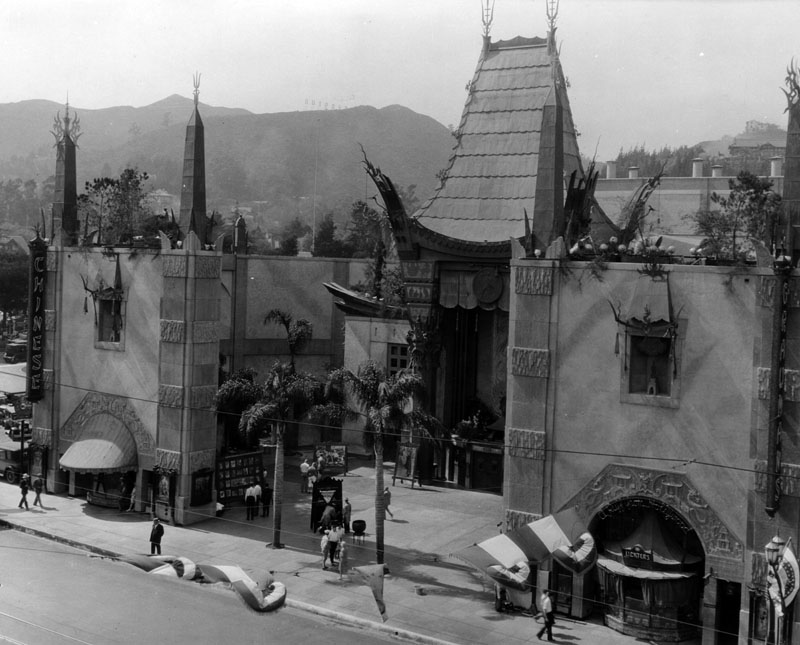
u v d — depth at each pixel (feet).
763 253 105.60
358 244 420.36
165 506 162.50
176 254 161.68
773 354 103.09
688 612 112.27
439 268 188.24
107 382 174.29
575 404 118.42
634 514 116.26
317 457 189.88
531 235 122.11
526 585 100.27
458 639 109.60
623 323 113.80
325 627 114.83
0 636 104.73
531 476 121.08
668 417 112.37
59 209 182.39
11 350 361.10
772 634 101.19
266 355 228.02
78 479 182.91
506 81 198.08
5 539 155.12
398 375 140.97
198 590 131.54
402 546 147.64
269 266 227.61
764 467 105.29
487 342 196.85
